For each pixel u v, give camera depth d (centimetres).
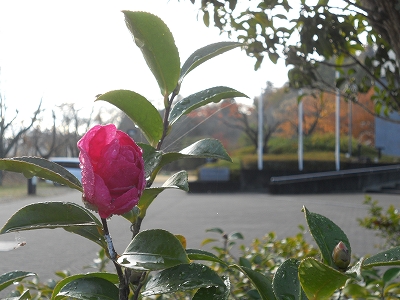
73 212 123
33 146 2258
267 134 3744
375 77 361
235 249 864
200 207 1962
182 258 108
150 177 132
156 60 135
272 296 127
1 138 1418
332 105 3556
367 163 3125
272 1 314
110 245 112
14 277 151
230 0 304
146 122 140
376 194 2600
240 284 270
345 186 2830
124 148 104
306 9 329
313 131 3828
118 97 135
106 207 98
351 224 1371
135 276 134
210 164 3362
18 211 119
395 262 113
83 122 1590
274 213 1714
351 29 328
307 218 127
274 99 3794
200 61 144
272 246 434
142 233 114
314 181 2803
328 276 106
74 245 954
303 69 392
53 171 120
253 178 3164
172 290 118
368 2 284
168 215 1667
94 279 131
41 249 908
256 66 379
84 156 99
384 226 601
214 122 4066
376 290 270
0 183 2383
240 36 368
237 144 4247
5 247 272
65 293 127
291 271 130
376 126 3447
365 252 940
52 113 1644
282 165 3212
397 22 263
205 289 127
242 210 1834
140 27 130
